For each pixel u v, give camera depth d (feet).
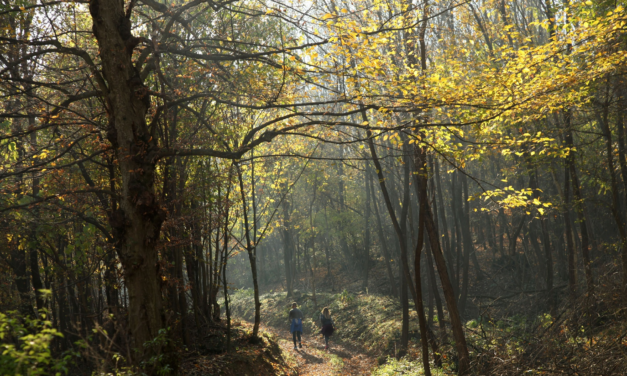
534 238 62.44
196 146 32.76
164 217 22.27
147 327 20.45
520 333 34.94
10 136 23.50
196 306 37.06
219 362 31.12
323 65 24.29
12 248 30.07
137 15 35.99
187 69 30.09
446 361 39.45
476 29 46.39
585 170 41.19
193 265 42.09
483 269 80.74
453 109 25.35
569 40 25.17
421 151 31.22
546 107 27.66
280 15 24.07
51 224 26.43
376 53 22.95
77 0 24.21
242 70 30.58
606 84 33.14
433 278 47.09
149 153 22.02
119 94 21.62
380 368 42.75
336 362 47.01
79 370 23.65
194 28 35.76
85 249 26.30
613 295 29.48
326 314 57.82
